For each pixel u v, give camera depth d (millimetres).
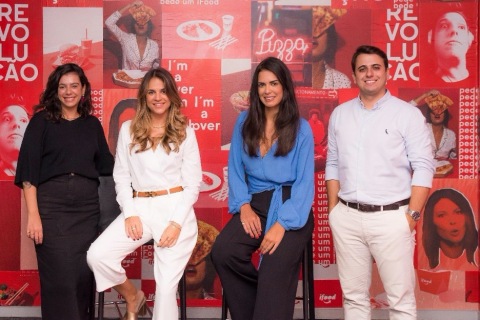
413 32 4070
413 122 3100
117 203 3658
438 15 4066
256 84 3305
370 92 3119
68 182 3406
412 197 3070
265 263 3160
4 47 4082
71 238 3391
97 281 3252
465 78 4074
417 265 4109
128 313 3523
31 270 4141
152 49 4094
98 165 3619
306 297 3383
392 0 4066
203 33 4098
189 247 3307
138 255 4141
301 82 4094
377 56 3094
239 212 3334
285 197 3301
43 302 3412
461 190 4090
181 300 3449
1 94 4090
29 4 4070
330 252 4129
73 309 3367
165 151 3289
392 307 3117
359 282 3219
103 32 4086
